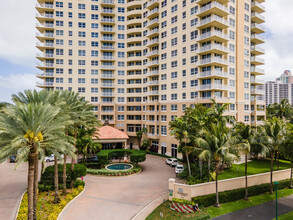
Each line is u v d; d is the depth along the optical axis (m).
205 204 21.45
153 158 46.28
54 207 20.36
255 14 50.47
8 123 14.97
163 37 51.28
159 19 52.34
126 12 61.41
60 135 17.91
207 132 22.47
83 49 58.84
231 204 22.09
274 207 21.50
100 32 60.03
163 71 50.72
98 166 37.78
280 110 51.75
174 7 48.34
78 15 58.72
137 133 53.53
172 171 35.41
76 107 24.80
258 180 25.97
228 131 23.33
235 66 44.44
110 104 59.34
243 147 20.73
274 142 23.75
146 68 58.66
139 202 22.39
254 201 22.94
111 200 22.89
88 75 58.97
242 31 45.84
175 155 46.19
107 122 53.47
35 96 19.67
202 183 23.02
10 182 27.83
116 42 60.97
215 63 39.72
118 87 60.97
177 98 46.94
